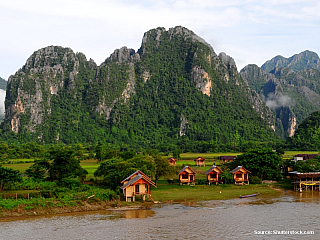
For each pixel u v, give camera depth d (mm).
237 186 89875
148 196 71438
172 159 136125
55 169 84312
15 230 46812
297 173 87750
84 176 86500
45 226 48781
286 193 81250
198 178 103188
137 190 66875
